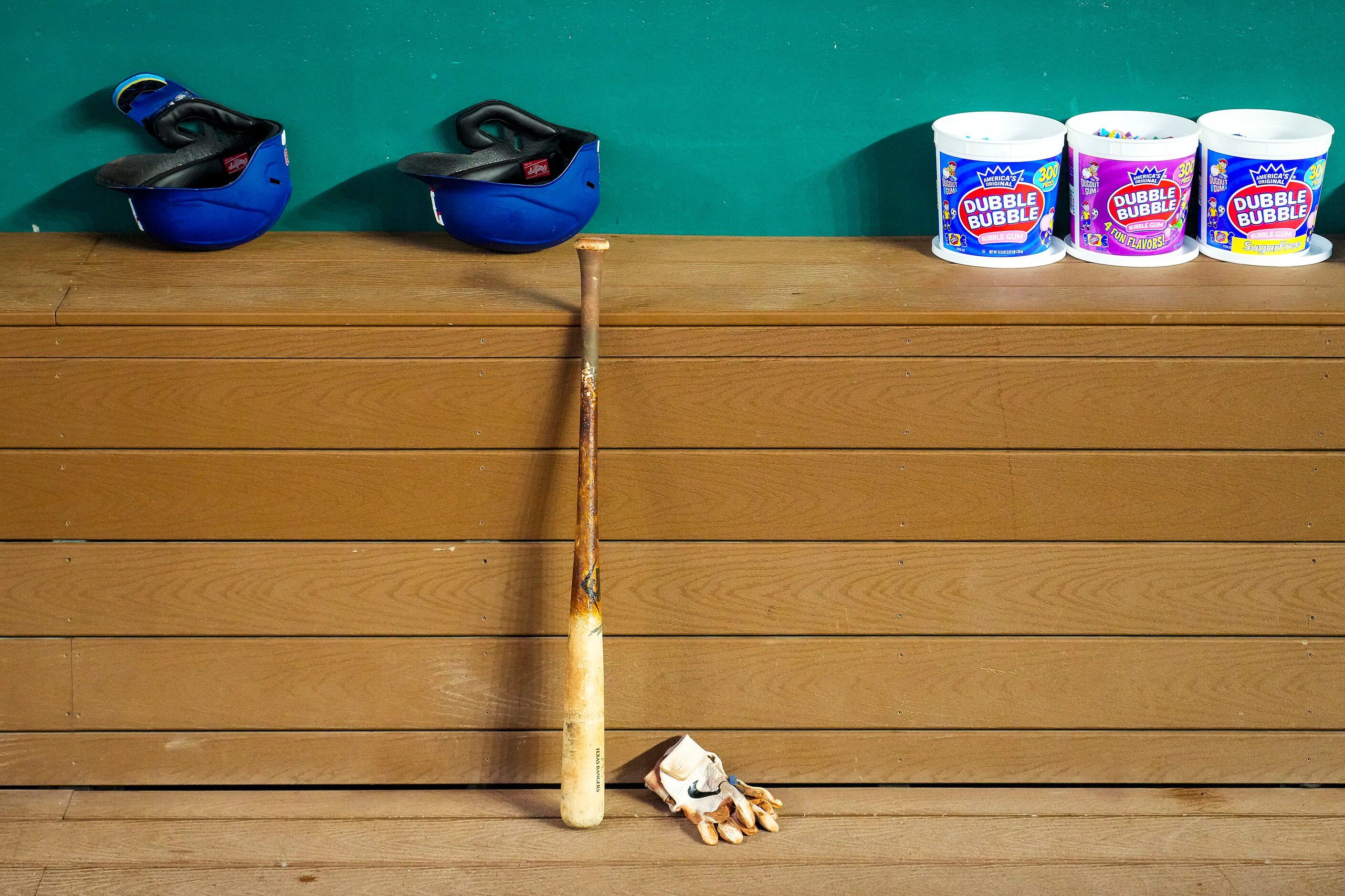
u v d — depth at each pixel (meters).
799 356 1.67
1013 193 1.78
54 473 1.72
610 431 1.71
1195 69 1.89
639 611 1.78
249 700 1.80
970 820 1.77
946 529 1.74
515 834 1.74
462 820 1.77
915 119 1.93
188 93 1.89
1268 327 1.64
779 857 1.70
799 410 1.70
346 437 1.71
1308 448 1.70
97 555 1.75
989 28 1.87
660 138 1.94
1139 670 1.79
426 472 1.73
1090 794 1.82
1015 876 1.66
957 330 1.65
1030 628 1.77
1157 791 1.83
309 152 1.96
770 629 1.78
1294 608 1.76
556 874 1.67
